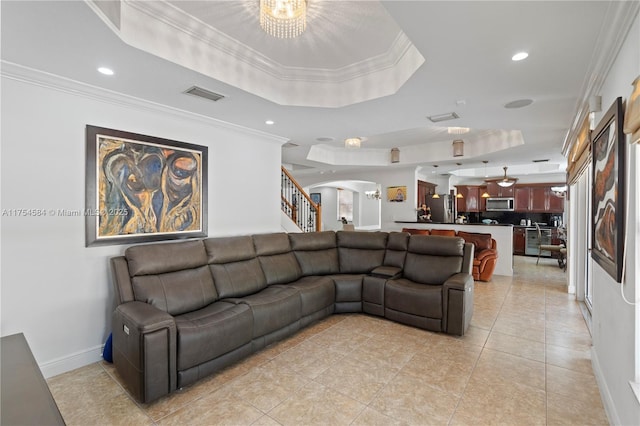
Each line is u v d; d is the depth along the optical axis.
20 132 2.43
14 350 1.56
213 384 2.47
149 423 2.02
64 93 2.65
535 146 5.16
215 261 3.36
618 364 1.93
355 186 12.58
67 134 2.67
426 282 3.93
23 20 1.76
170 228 3.39
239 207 4.22
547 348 3.10
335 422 2.04
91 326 2.82
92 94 2.78
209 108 3.37
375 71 3.05
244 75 2.87
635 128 1.46
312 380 2.52
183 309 2.84
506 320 3.88
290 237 4.43
